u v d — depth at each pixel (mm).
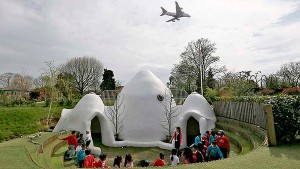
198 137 10711
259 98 12758
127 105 17078
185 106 17359
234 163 6418
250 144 11203
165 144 15023
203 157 8586
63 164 10453
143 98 16812
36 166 6711
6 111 17734
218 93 29625
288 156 7109
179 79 43562
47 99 27328
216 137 10320
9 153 8523
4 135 12867
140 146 15586
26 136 13367
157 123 16531
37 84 38750
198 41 41250
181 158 12086
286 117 9062
